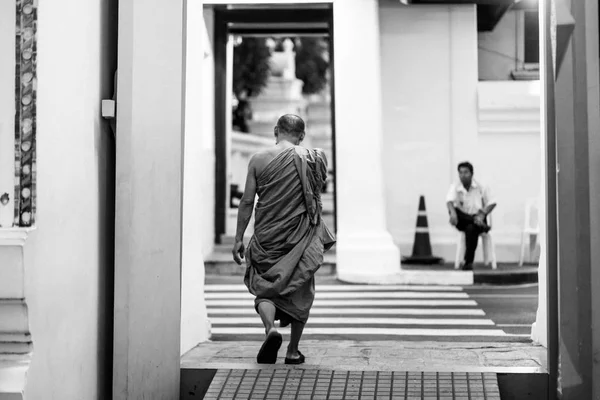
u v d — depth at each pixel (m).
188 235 7.60
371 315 10.53
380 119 14.48
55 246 4.80
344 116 14.38
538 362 6.55
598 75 5.64
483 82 15.61
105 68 5.73
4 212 4.46
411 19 15.62
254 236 6.63
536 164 15.62
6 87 4.46
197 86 8.11
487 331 9.19
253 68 38.31
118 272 5.57
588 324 5.66
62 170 4.89
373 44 14.37
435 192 15.61
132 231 5.58
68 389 5.04
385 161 15.65
